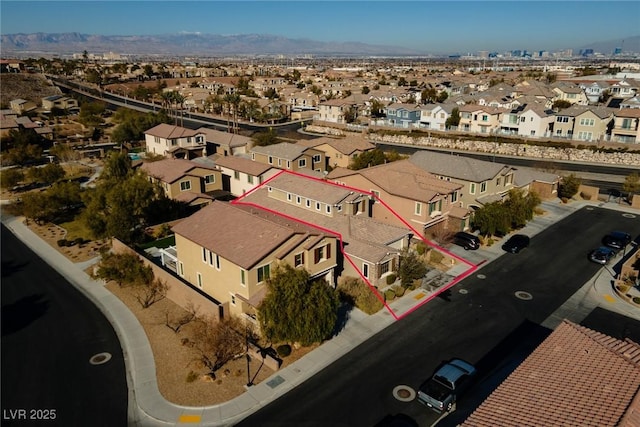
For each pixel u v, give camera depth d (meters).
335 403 25.88
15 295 38.62
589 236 50.44
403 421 24.45
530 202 51.81
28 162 81.19
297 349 30.86
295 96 160.62
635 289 38.62
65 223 55.62
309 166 71.00
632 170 78.50
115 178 51.56
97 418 25.02
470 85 185.62
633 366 19.92
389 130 112.38
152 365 29.38
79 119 112.75
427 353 30.36
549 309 35.88
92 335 32.84
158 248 46.25
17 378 28.28
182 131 82.25
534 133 97.56
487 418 18.78
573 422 17.53
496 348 30.94
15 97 148.38
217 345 29.56
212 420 24.80
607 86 150.50
